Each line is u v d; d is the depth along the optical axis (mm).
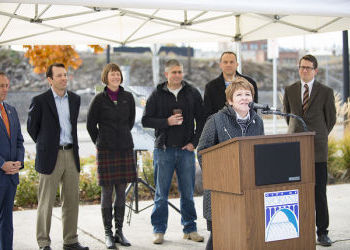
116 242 5270
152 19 6266
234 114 3711
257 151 3109
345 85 10500
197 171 8156
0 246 4453
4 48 40250
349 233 5543
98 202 7676
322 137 5039
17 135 4602
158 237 5250
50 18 5734
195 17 6320
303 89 5133
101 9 5195
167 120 5039
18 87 38375
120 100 5164
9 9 5508
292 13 4332
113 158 5125
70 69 41219
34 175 7719
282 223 3197
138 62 43438
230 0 4102
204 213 3771
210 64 45219
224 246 3379
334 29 6242
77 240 5008
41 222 4789
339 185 8664
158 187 5270
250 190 3104
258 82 46906
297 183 3242
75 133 4879
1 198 4367
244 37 7082
